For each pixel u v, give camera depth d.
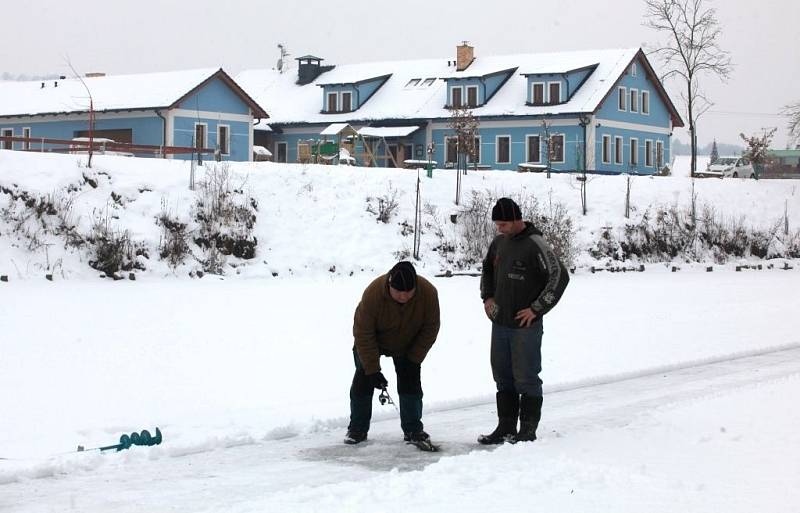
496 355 9.24
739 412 10.11
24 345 14.62
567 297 23.94
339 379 12.43
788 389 11.49
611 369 13.38
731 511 6.59
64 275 24.44
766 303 22.70
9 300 20.05
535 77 56.34
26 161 27.09
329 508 6.79
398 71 64.38
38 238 25.14
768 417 9.81
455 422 10.25
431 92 60.91
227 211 28.31
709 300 23.44
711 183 41.03
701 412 10.16
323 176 32.31
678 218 37.28
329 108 62.75
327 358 14.02
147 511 6.97
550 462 7.98
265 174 31.17
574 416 10.47
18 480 7.84
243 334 16.20
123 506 7.09
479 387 12.02
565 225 33.44
